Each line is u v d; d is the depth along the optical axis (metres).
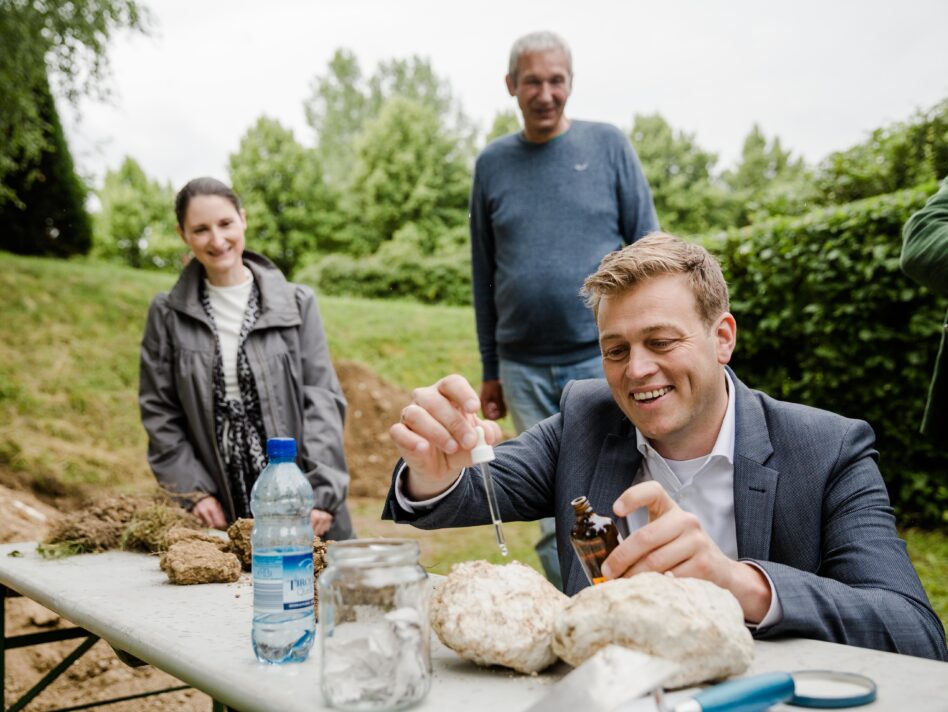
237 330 2.54
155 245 18.55
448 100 27.56
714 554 1.01
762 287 4.88
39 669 2.85
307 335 2.64
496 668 0.93
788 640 1.02
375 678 0.80
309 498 1.11
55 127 10.52
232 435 2.46
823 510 1.26
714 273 1.32
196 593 1.41
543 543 2.79
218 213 2.49
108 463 5.80
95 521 1.93
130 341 7.98
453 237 17.23
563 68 2.71
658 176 20.84
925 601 1.12
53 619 3.09
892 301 4.45
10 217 10.27
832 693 0.80
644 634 0.82
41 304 7.99
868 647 1.04
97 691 2.77
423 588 0.85
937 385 1.97
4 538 3.79
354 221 17.97
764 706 0.75
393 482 1.31
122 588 1.46
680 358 1.26
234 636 1.10
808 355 4.86
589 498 1.42
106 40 6.22
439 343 10.09
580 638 0.85
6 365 6.80
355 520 5.36
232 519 2.49
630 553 1.01
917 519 4.69
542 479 1.54
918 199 4.20
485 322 3.13
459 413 1.17
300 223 17.95
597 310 1.34
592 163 2.79
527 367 2.84
